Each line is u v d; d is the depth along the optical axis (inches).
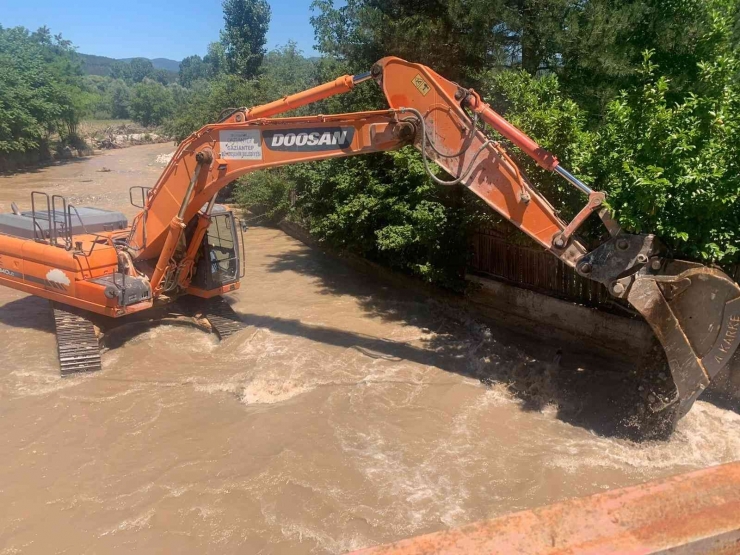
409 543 52.9
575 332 370.9
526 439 271.1
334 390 322.0
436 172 383.9
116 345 384.8
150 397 317.1
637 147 265.4
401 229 430.3
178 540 208.8
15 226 417.4
